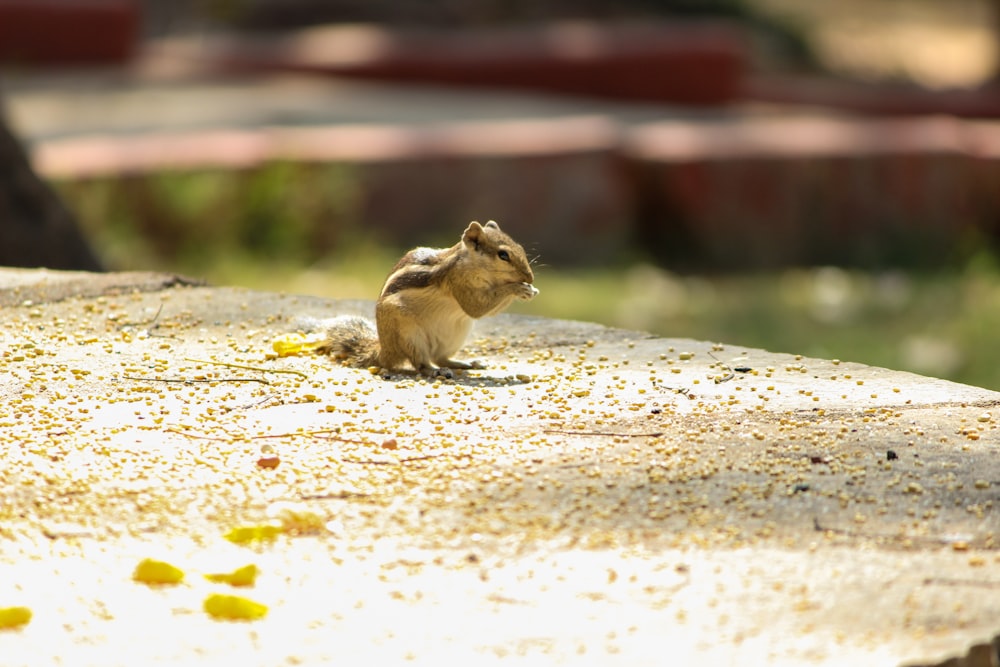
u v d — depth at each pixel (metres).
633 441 8.51
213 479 7.91
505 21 54.41
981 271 25.95
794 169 26.91
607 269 25.61
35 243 18.84
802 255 27.09
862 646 5.86
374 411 9.25
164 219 23.88
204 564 6.80
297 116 33.84
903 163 27.28
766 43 56.25
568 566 6.69
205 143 25.98
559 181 26.09
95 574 6.70
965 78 56.44
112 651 5.98
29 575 6.68
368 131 28.19
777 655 5.81
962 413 9.03
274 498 7.62
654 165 26.64
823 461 8.06
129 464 8.15
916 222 27.38
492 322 11.97
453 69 42.78
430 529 7.16
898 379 9.94
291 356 10.77
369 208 25.27
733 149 27.02
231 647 6.00
